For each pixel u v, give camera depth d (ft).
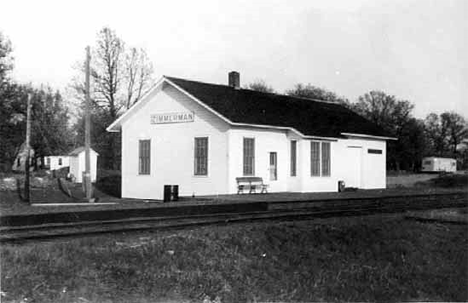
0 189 121.08
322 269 39.65
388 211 66.33
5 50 180.86
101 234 43.06
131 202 92.12
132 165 107.65
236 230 45.68
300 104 123.03
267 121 99.09
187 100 99.19
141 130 106.42
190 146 98.32
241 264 37.45
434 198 89.71
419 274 41.91
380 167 128.26
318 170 106.73
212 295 31.65
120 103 183.52
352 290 36.40
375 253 45.03
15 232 43.86
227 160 92.53
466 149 285.43
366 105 274.57
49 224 49.96
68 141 246.47
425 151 272.92
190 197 89.92
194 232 44.11
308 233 46.96
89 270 31.60
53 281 29.55
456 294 38.55
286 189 103.50
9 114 194.49
